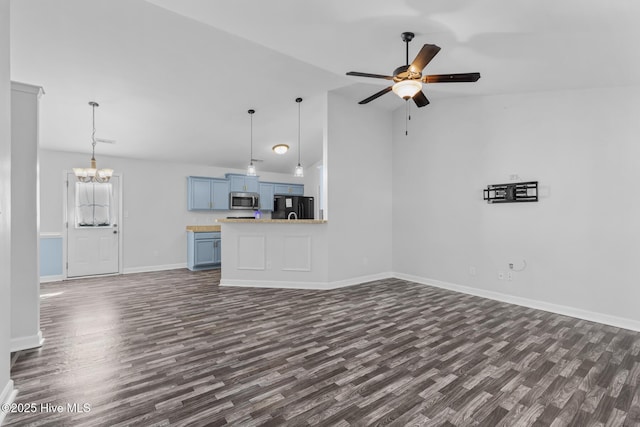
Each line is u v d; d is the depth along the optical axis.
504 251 4.00
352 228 4.93
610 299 3.17
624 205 3.10
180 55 3.56
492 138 4.12
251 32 2.63
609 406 1.83
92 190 5.74
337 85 4.48
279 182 7.81
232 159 6.78
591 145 3.31
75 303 3.88
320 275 4.65
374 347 2.60
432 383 2.06
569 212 3.46
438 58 2.96
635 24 2.09
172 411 1.77
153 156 6.17
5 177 1.84
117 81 3.89
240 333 2.89
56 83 3.80
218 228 6.52
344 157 4.85
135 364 2.30
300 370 2.22
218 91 4.40
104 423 1.67
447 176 4.64
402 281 5.12
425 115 4.93
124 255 6.02
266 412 1.76
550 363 2.34
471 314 3.45
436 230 4.78
